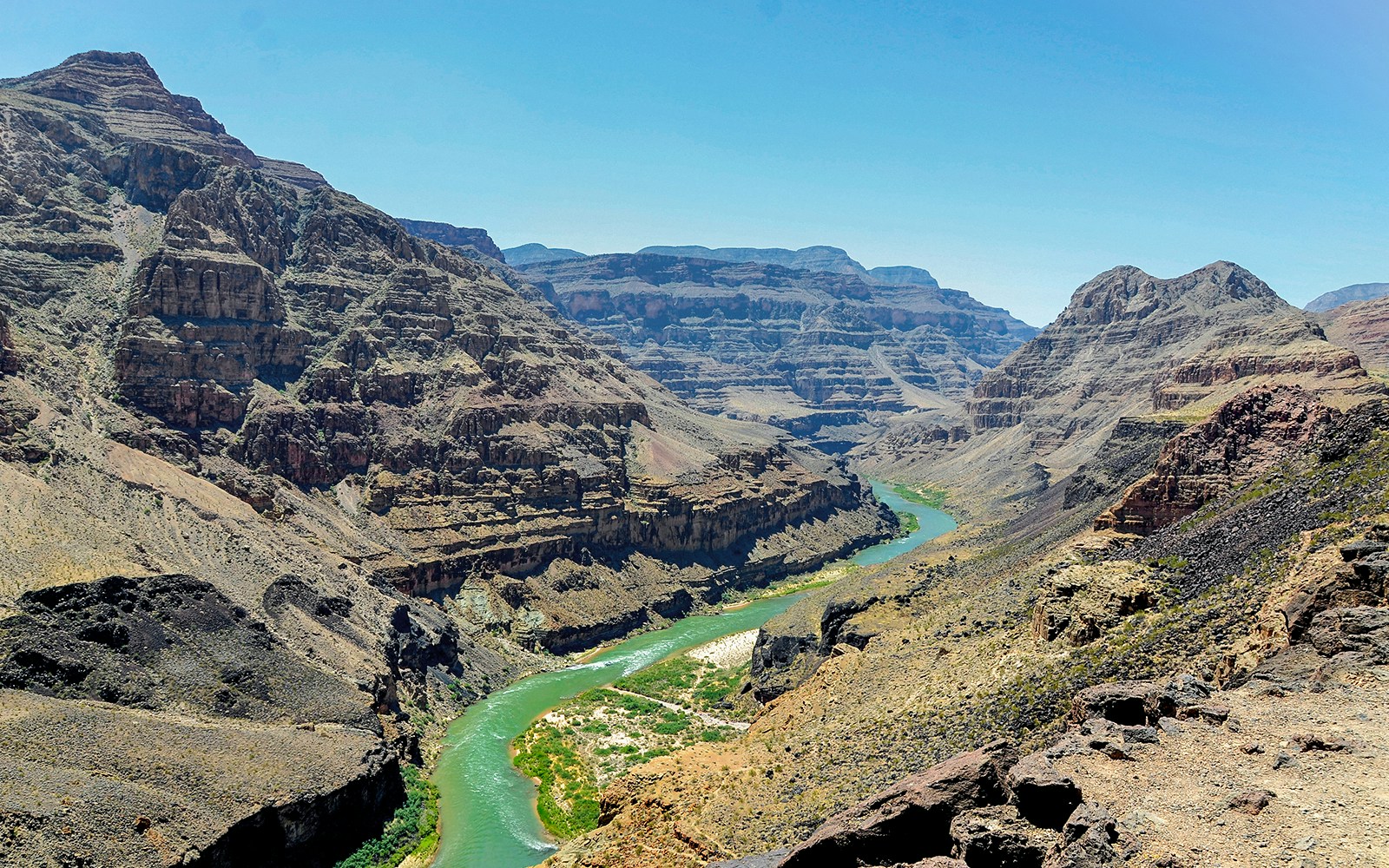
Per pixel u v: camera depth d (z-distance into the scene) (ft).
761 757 261.03
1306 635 169.68
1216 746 132.26
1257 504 294.25
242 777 303.07
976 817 124.16
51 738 282.15
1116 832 110.93
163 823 268.82
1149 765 127.85
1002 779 134.51
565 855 233.14
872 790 206.80
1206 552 276.62
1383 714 136.26
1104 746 132.77
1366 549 178.19
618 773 397.80
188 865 261.44
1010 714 215.51
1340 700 142.82
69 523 394.52
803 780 227.81
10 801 245.04
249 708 349.82
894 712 257.96
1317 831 108.58
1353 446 294.46
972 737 213.66
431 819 355.15
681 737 437.99
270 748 324.80
